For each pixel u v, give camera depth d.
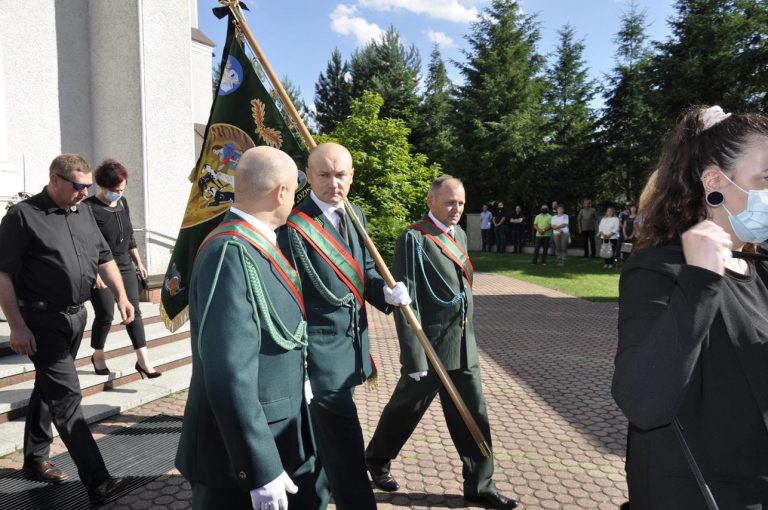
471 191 26.89
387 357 6.49
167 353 5.33
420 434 4.14
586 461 3.68
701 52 17.48
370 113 14.82
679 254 1.27
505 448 3.88
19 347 2.88
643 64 21.55
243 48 3.04
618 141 24.42
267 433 1.63
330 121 42.53
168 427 4.09
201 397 1.79
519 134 25.16
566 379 5.55
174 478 3.34
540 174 25.89
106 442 3.84
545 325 8.34
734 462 1.22
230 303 1.67
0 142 5.98
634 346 1.21
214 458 1.78
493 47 27.45
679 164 1.32
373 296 2.84
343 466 2.49
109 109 7.42
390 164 14.21
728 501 1.22
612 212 15.57
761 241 1.26
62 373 2.99
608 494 3.24
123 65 7.31
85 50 7.43
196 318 1.74
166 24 7.55
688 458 1.23
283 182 1.88
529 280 13.48
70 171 3.02
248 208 1.89
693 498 1.23
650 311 1.21
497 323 8.49
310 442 2.05
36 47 6.85
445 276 3.01
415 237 3.04
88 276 3.18
